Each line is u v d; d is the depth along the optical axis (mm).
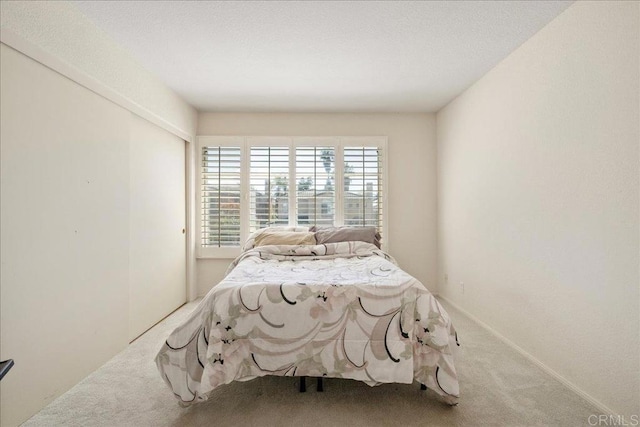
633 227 1369
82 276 1793
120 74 2133
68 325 1690
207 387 1393
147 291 2557
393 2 1697
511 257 2221
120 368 1906
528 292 2039
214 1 1685
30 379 1469
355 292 1594
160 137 2766
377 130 3514
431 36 2018
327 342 1526
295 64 2396
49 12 1561
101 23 1867
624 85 1404
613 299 1460
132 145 2359
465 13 1783
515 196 2176
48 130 1572
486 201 2543
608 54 1478
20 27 1412
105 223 1985
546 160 1883
